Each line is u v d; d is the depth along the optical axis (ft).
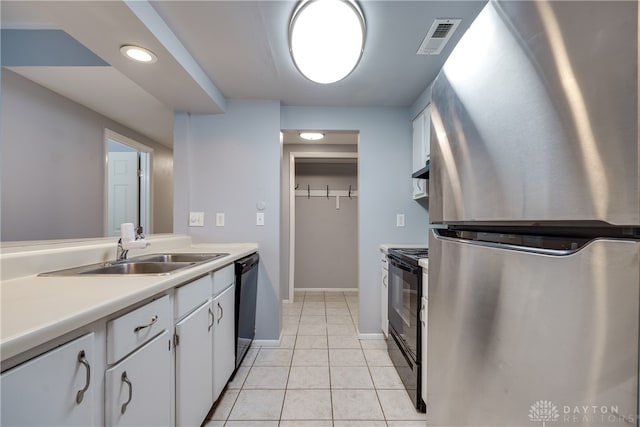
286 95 7.98
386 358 7.41
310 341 8.48
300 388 6.06
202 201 8.24
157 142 10.62
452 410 2.55
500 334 1.91
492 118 2.01
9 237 5.46
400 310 6.51
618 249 1.23
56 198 6.57
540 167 1.59
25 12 5.28
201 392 4.58
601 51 1.29
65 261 4.24
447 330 2.66
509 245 1.91
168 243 7.01
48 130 6.46
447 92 2.70
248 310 7.21
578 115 1.38
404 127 8.83
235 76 6.86
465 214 2.36
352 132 9.08
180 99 7.20
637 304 1.16
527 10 1.67
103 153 8.16
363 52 5.82
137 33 4.56
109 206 8.83
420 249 7.50
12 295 2.80
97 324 2.63
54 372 2.19
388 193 8.82
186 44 5.54
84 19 4.22
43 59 5.79
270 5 4.54
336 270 14.61
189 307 4.23
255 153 8.29
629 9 1.19
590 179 1.33
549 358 1.52
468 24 5.02
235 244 8.21
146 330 3.26
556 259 1.49
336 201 14.60
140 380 3.14
